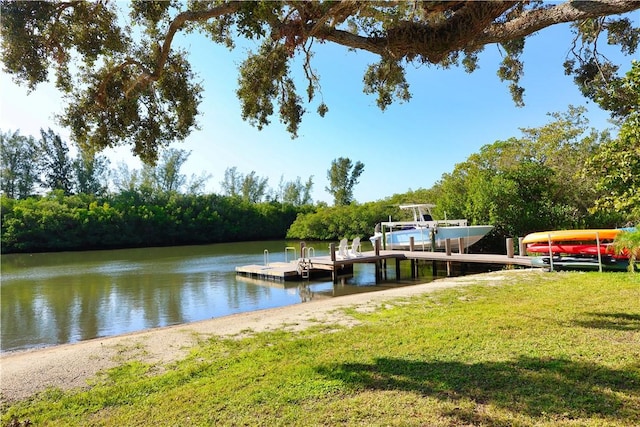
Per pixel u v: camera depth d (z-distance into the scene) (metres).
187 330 7.75
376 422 3.40
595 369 4.25
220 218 56.34
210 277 19.09
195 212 56.06
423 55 4.62
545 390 3.83
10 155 52.38
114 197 54.66
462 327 6.28
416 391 3.99
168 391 4.51
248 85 7.19
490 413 3.44
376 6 4.18
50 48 5.55
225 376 4.83
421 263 22.02
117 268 24.14
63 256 35.38
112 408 4.16
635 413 3.31
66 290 15.96
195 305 12.77
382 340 5.87
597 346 5.01
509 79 8.59
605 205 8.47
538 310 7.18
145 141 7.08
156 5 5.89
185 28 6.82
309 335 6.68
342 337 6.21
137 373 5.30
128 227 48.06
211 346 6.41
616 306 7.19
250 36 4.92
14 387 5.02
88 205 49.56
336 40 4.83
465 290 10.20
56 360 6.12
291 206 63.53
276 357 5.43
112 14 6.02
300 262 17.92
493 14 4.13
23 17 5.16
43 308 12.63
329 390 4.15
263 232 59.72
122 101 6.61
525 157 23.84
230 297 14.02
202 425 3.57
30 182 53.69
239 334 7.15
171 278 18.97
